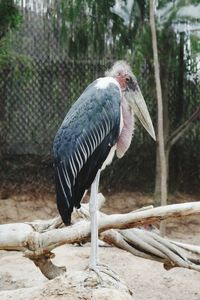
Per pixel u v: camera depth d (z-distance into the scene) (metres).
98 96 3.90
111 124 3.90
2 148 10.09
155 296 5.46
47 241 4.66
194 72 10.06
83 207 4.93
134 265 6.24
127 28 9.29
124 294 3.68
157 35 9.23
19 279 5.64
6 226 4.83
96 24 9.46
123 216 4.41
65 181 3.86
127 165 10.29
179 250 4.83
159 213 4.34
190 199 10.16
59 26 9.79
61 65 10.08
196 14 9.13
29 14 9.77
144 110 4.11
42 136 10.20
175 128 10.28
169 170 10.34
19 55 9.65
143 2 9.10
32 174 10.02
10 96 10.08
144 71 9.87
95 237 3.91
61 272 4.88
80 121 3.88
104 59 9.78
